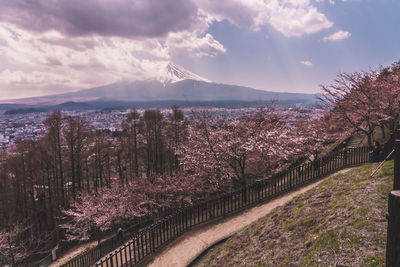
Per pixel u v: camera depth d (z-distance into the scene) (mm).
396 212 1878
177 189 24094
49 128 32781
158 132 45156
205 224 11531
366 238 4285
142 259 9844
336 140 25234
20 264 25422
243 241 8023
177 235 11125
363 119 18984
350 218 5121
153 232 10336
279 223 7422
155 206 25375
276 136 19625
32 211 32562
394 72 19141
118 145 48031
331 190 7480
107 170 47000
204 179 21500
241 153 17000
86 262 15367
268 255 6023
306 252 5070
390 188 5832
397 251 1872
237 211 12094
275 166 22109
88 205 25812
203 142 18828
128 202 25578
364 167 8109
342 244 4480
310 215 6539
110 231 28156
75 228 27578
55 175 35500
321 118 24062
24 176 34188
